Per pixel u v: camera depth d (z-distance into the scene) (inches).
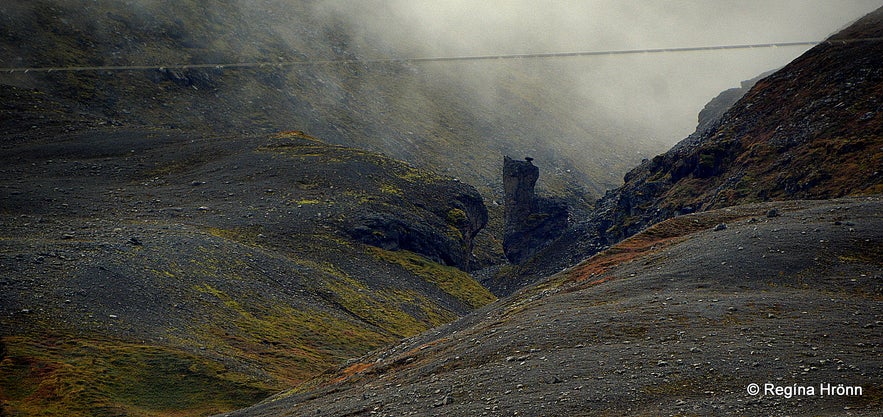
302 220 5861.2
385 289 5032.0
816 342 1286.9
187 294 3801.7
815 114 5349.4
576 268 2378.2
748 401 1083.9
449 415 1230.9
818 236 1909.4
